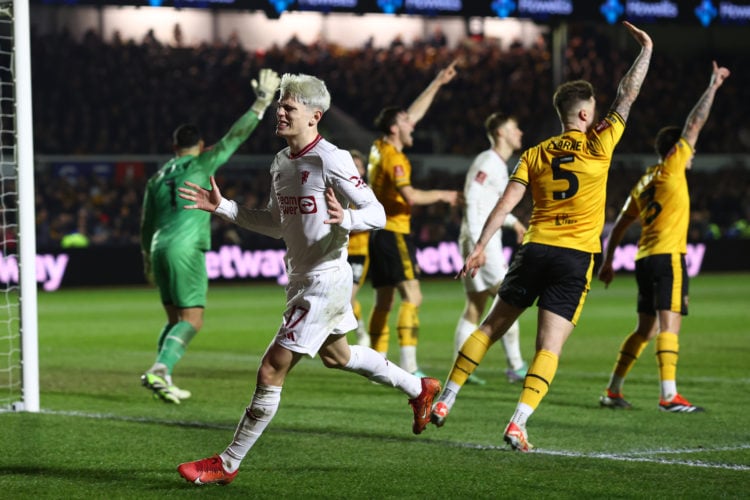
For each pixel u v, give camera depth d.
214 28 45.56
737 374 12.23
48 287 28.97
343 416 9.27
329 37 46.97
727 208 39.72
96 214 34.53
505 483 6.47
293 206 6.50
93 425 8.76
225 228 32.47
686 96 45.41
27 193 9.52
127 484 6.50
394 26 47.59
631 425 8.76
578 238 7.61
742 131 44.94
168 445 7.82
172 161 10.65
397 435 8.28
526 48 48.44
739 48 47.44
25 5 9.45
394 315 21.20
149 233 10.75
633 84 7.79
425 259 32.38
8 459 7.29
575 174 7.60
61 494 6.23
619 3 31.17
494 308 7.82
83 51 41.03
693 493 6.18
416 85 44.03
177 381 11.90
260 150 38.94
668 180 9.54
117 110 39.97
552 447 7.75
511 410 9.62
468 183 11.41
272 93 10.73
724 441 7.99
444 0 29.72
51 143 37.62
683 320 19.34
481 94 44.09
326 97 6.43
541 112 44.31
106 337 17.20
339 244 6.51
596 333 17.45
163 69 42.06
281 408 9.75
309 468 6.96
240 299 25.34
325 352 6.89
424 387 7.26
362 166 13.19
